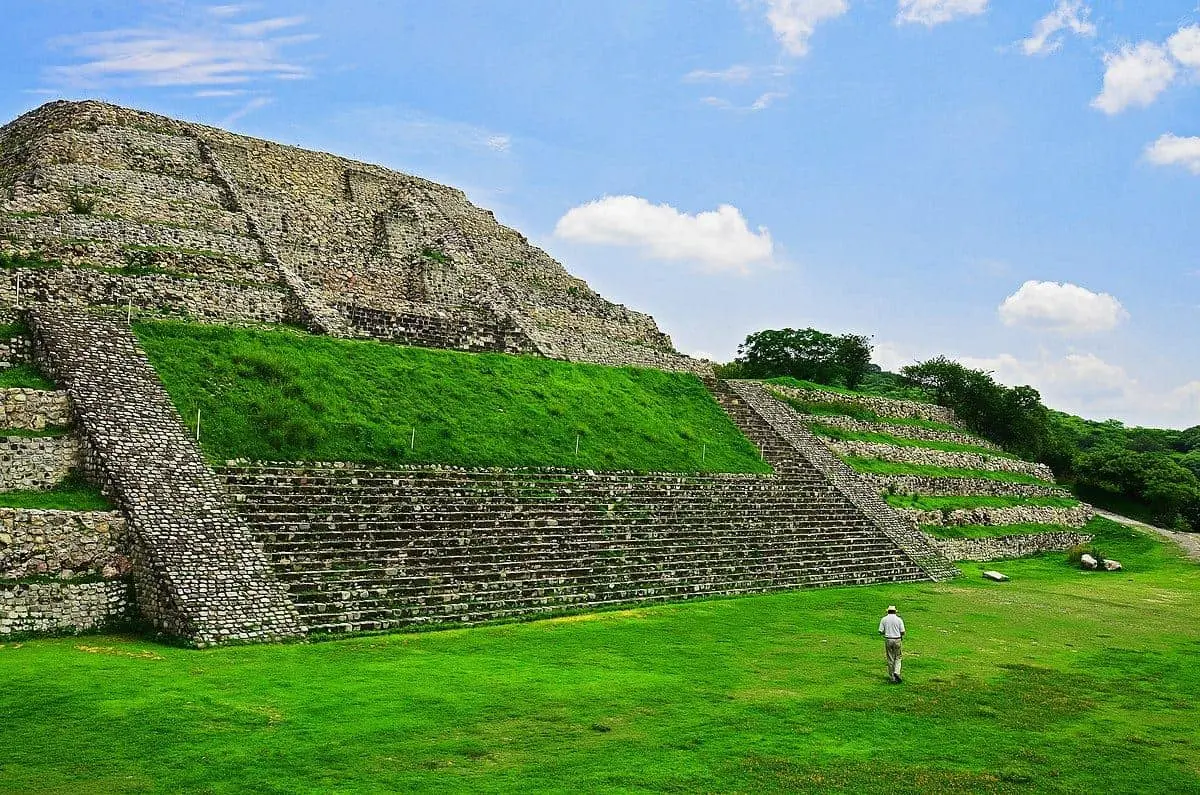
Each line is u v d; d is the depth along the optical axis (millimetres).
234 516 29656
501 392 46062
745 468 49375
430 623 29016
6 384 31094
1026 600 40469
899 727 20453
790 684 23797
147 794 15055
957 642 30297
